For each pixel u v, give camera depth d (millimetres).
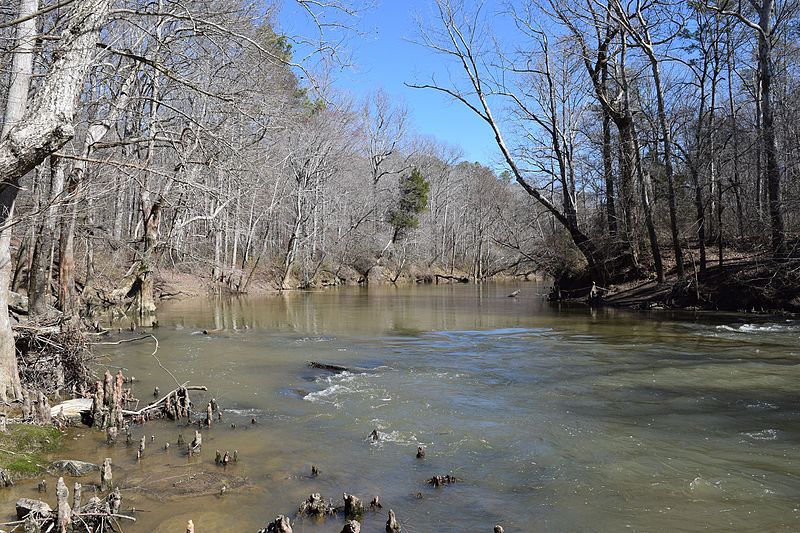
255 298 37344
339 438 8094
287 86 17969
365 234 60344
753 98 32406
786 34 25984
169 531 5375
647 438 7973
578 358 14078
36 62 10008
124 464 7078
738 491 6211
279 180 42375
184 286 36344
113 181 12008
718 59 26203
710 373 12039
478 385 11266
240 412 9430
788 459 7121
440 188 79062
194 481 6539
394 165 71250
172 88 16047
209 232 33594
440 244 77688
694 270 24047
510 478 6656
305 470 6918
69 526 5363
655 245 26875
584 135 32781
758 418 8812
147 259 22266
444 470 6910
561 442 7855
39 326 10477
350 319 24016
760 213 24141
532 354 14750
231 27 12703
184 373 12516
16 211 12133
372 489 6371
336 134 46625
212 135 11086
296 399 10258
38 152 6453
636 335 17719
